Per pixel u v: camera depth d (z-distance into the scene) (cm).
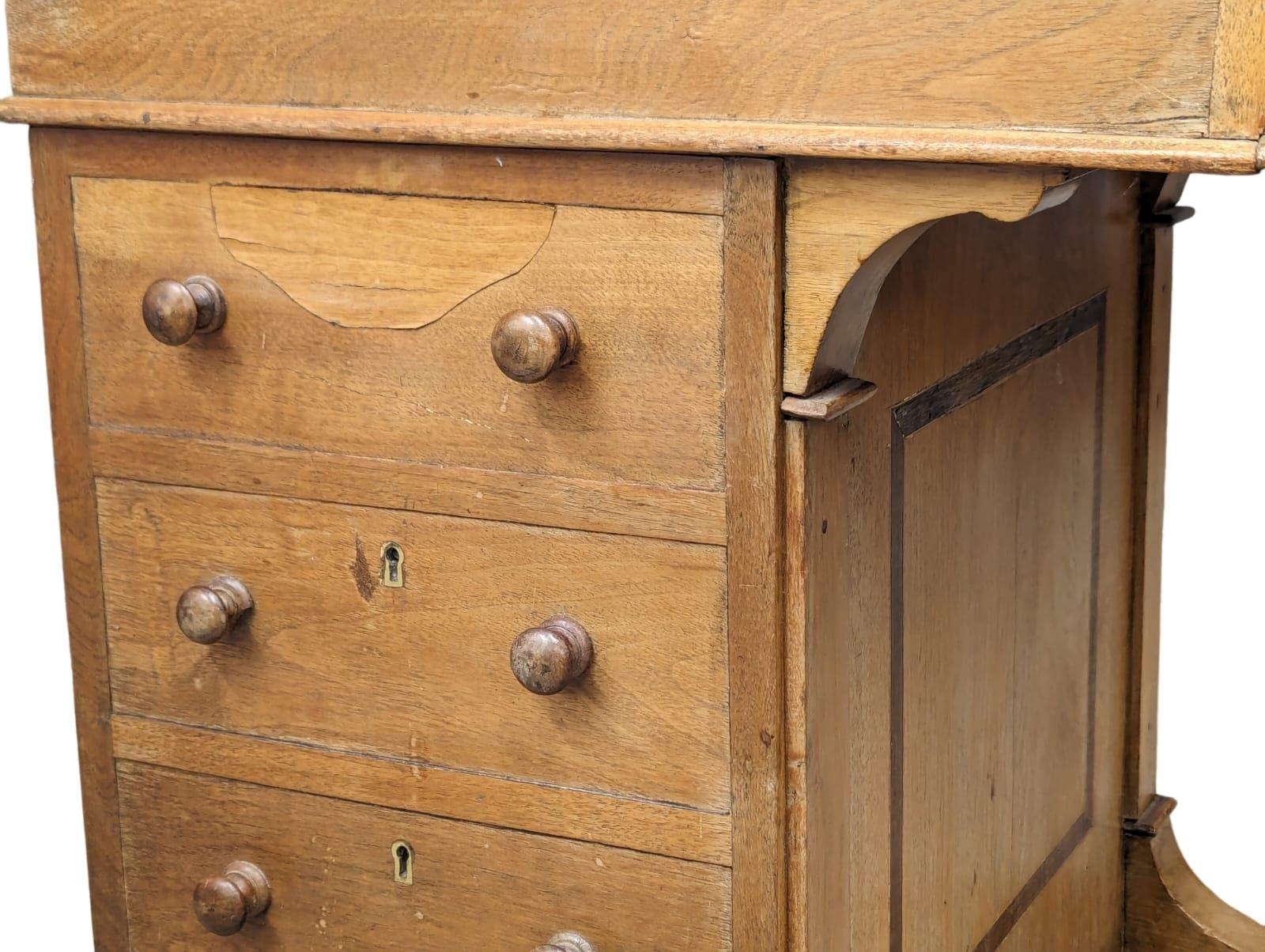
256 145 200
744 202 180
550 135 184
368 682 209
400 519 203
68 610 222
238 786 218
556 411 193
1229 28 160
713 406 185
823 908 197
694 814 195
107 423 214
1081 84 166
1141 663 267
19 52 209
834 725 194
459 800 207
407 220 195
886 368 196
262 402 206
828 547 189
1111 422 252
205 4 198
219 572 213
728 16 177
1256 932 271
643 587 193
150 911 227
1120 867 273
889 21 171
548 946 201
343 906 216
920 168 173
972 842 227
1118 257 248
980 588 222
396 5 190
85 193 209
